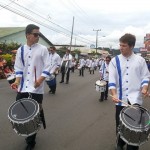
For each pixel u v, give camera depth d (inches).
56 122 288.7
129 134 158.4
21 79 203.6
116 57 186.5
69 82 711.7
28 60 201.0
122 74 183.2
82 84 676.1
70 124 284.5
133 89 182.1
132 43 178.1
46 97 440.5
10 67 722.8
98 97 469.1
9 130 253.0
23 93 201.9
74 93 506.3
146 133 157.9
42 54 201.2
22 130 171.9
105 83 422.9
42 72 201.0
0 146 215.8
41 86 204.7
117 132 187.5
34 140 208.1
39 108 181.0
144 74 181.6
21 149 210.5
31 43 200.7
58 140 233.0
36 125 175.6
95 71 1396.4
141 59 182.4
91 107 379.9
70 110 353.1
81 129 268.2
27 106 179.6
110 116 328.8
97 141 236.1
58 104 388.2
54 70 468.1
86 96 477.1
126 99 182.2
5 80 650.8
